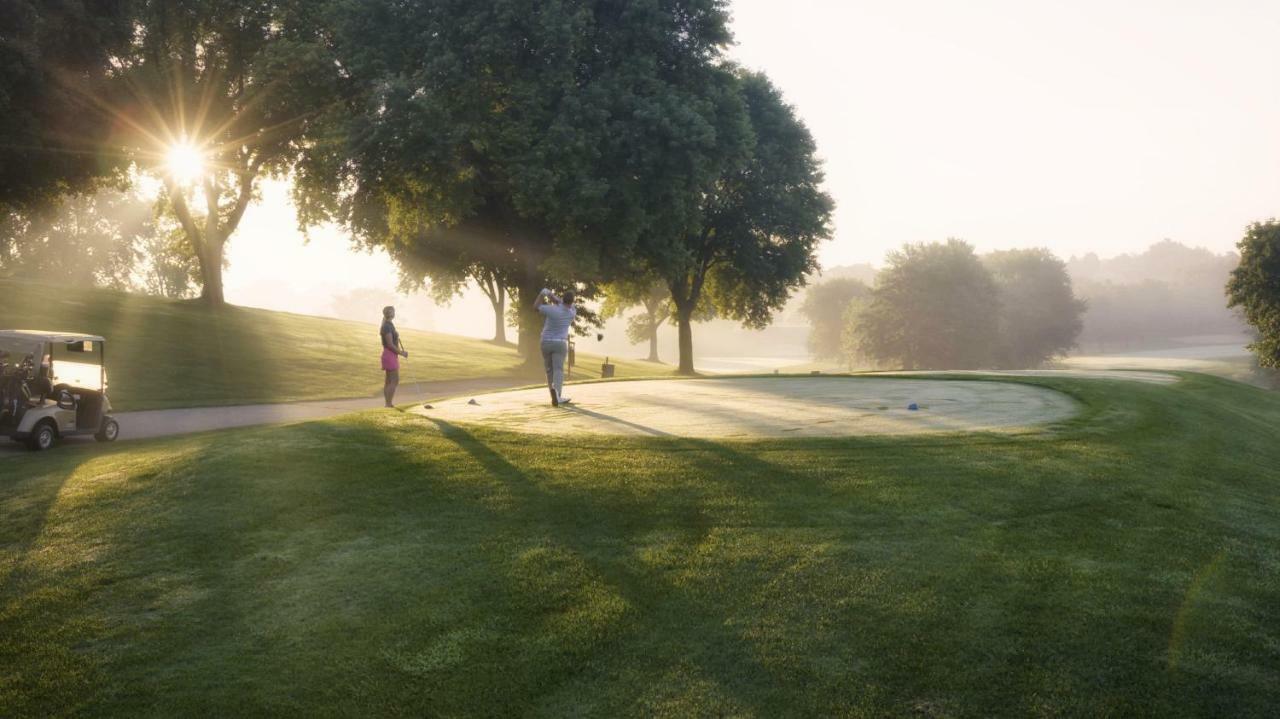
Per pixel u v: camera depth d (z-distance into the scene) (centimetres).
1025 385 1558
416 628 496
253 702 427
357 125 3128
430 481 782
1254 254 6188
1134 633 466
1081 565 559
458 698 428
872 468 784
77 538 654
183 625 507
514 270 3928
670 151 3244
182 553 615
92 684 445
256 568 586
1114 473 783
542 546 611
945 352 8619
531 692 431
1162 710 400
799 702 414
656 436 949
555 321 1298
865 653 453
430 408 1284
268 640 487
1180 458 895
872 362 9388
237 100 4094
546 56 3234
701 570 558
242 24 3953
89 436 1623
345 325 5516
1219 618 485
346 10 3366
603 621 496
